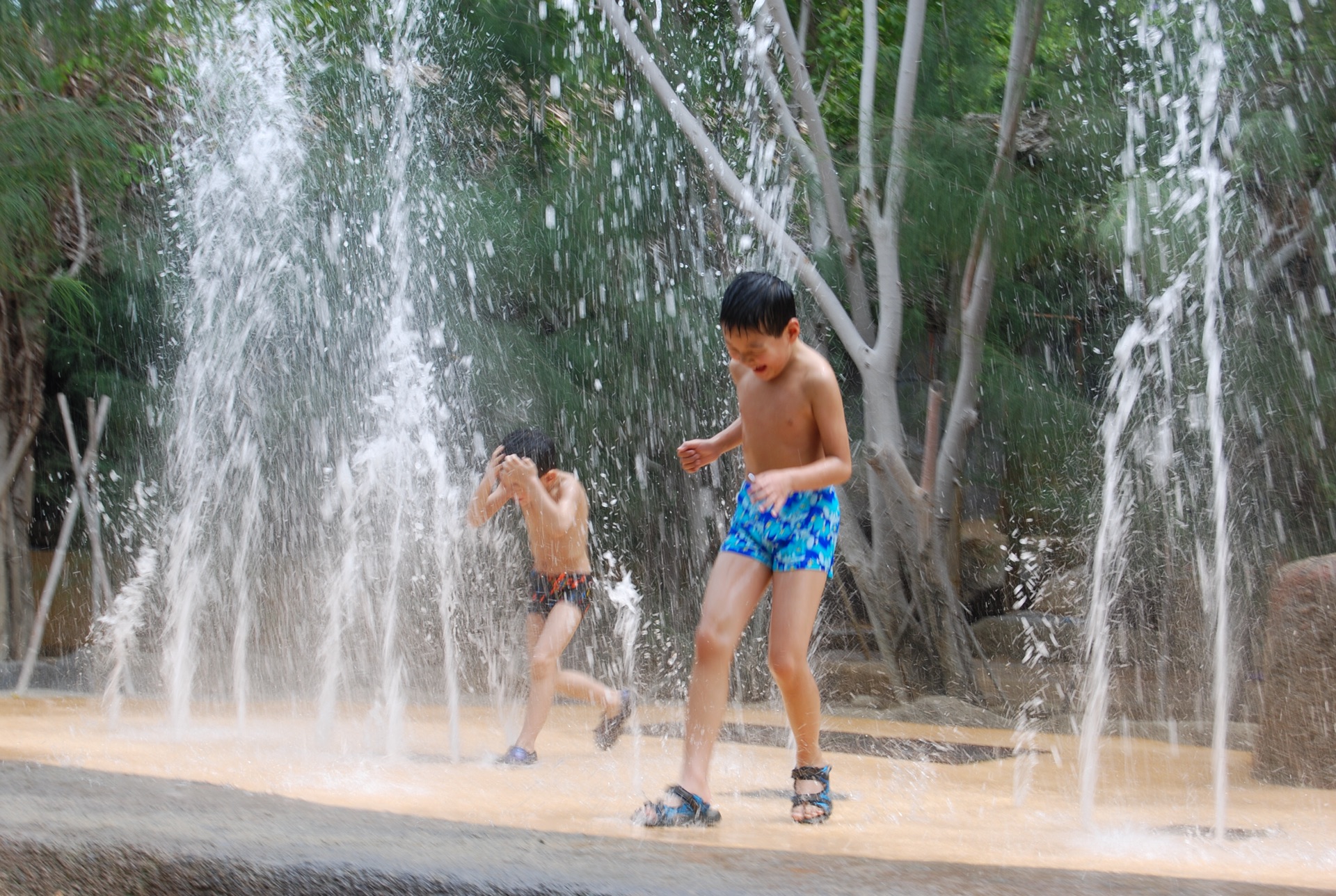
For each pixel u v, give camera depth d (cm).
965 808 648
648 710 1302
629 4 1791
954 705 1373
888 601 1517
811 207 1678
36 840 391
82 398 2042
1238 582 1490
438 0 1916
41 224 1534
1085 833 562
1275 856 507
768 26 1703
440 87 1919
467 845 390
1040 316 1770
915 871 366
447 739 946
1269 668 812
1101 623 1521
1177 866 475
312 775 704
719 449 691
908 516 1501
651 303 1783
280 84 1795
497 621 1719
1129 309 1609
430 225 1839
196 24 1723
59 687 1434
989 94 1808
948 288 1773
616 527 1831
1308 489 1500
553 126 1966
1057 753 951
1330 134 1469
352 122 1855
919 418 1972
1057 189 1574
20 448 1747
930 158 1504
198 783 500
